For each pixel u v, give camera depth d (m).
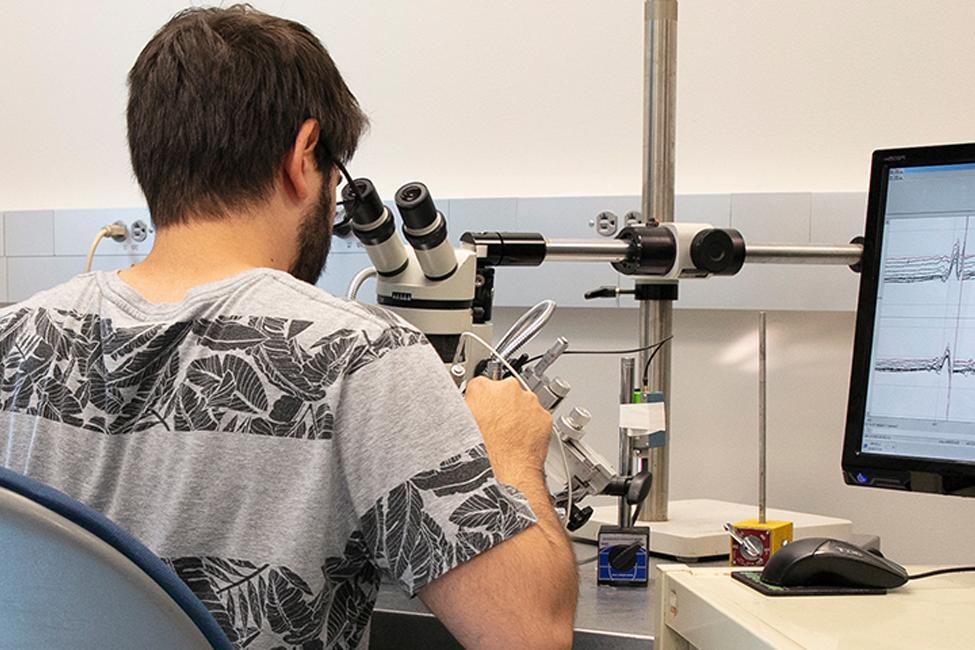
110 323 0.96
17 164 2.61
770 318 2.03
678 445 2.10
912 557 1.97
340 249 2.21
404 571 0.92
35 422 0.95
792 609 1.01
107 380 0.94
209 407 0.92
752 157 2.04
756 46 2.04
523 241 1.49
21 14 2.58
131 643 0.60
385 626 1.29
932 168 1.27
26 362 0.97
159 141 1.02
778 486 2.04
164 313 0.95
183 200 1.02
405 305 1.39
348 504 0.93
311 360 0.92
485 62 2.24
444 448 0.93
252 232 1.03
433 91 2.29
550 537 0.98
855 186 1.99
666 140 1.71
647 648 1.20
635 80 2.13
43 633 0.58
